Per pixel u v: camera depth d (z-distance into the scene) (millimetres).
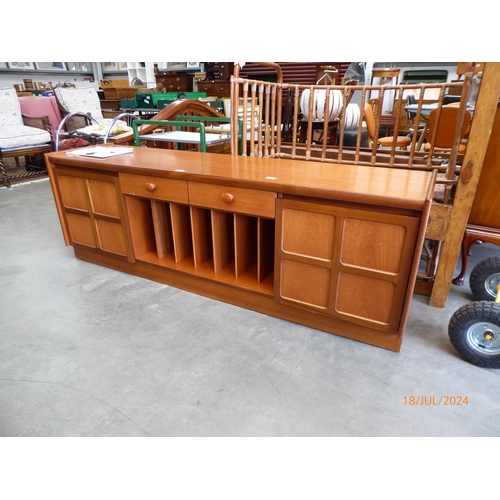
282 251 1680
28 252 2738
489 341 1537
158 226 2162
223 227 2008
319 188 1492
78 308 2027
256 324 1871
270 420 1334
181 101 3525
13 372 1572
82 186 2244
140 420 1341
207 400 1421
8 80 8352
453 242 1859
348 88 2314
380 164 2355
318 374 1543
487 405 1393
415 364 1597
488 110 1612
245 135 2514
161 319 1921
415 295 2146
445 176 1963
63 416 1359
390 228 1418
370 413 1359
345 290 1609
